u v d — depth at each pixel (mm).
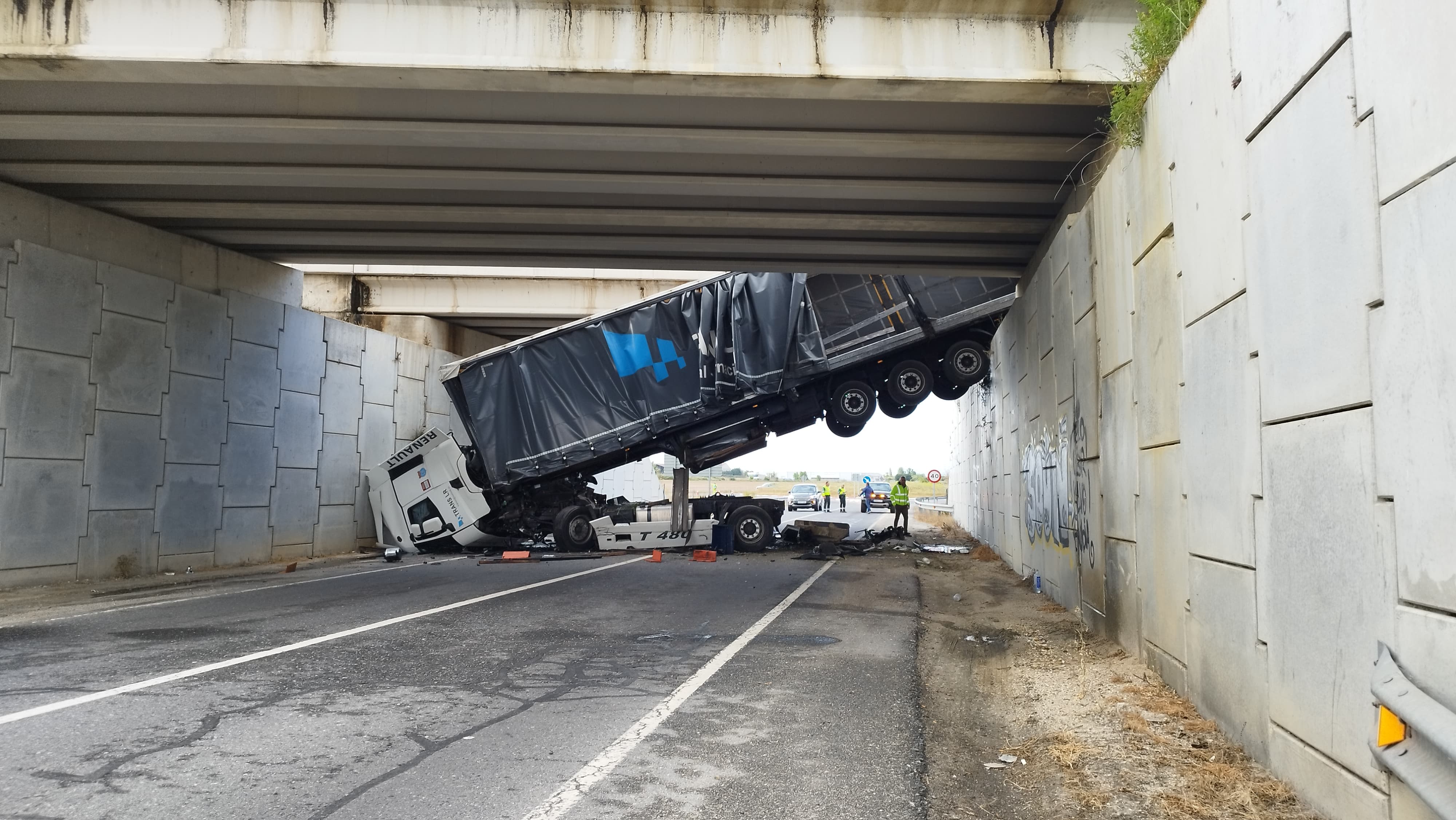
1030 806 4078
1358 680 3469
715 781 4375
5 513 12016
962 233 13594
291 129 10250
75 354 13070
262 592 12156
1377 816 3314
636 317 17766
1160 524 6266
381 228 14375
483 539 19266
